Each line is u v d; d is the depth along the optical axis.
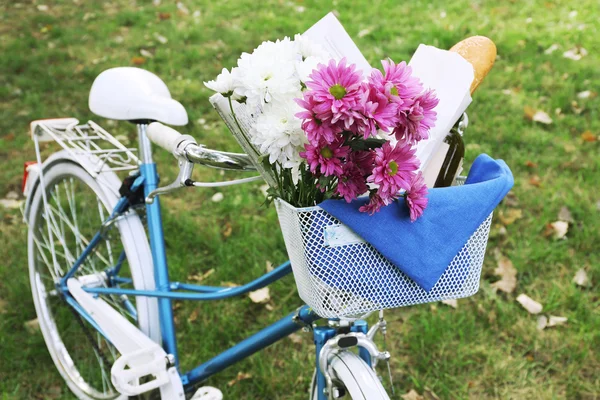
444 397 2.41
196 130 4.16
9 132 4.36
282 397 2.45
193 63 5.12
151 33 5.68
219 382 2.52
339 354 1.48
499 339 2.64
